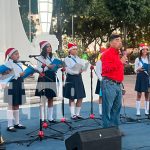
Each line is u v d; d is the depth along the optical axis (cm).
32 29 1513
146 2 2253
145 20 2589
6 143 658
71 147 452
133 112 980
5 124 827
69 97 855
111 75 636
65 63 841
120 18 2300
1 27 1302
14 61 716
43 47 780
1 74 697
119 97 646
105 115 642
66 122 799
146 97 917
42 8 1298
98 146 444
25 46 1305
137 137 703
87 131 445
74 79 853
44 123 735
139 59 896
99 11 2406
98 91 916
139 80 902
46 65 743
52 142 670
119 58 646
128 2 2183
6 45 1305
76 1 2091
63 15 2114
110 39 644
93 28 2748
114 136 453
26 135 722
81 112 985
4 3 1305
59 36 2005
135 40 2836
